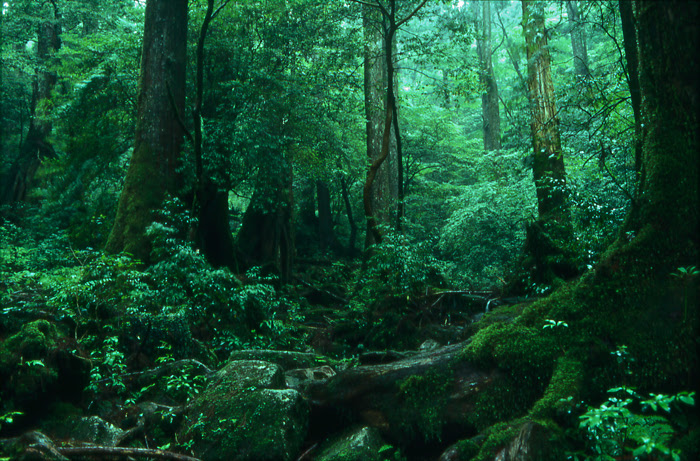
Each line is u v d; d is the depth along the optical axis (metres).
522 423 2.86
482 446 2.85
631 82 5.57
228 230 12.51
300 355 5.90
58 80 21.45
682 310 3.03
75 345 4.77
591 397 3.06
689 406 2.86
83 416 4.27
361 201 23.58
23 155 22.02
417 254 8.80
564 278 6.91
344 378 3.81
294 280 15.80
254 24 12.98
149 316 6.19
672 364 2.97
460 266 14.20
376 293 8.75
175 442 3.78
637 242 3.26
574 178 8.44
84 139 12.52
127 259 6.34
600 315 3.29
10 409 3.93
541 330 3.44
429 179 27.92
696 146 2.83
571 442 2.74
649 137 3.17
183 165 9.87
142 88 9.90
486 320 5.18
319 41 13.74
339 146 13.71
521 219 13.30
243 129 10.91
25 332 4.34
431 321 7.92
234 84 11.55
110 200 12.63
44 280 7.14
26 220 16.84
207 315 7.32
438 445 3.42
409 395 3.53
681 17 2.65
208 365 6.50
